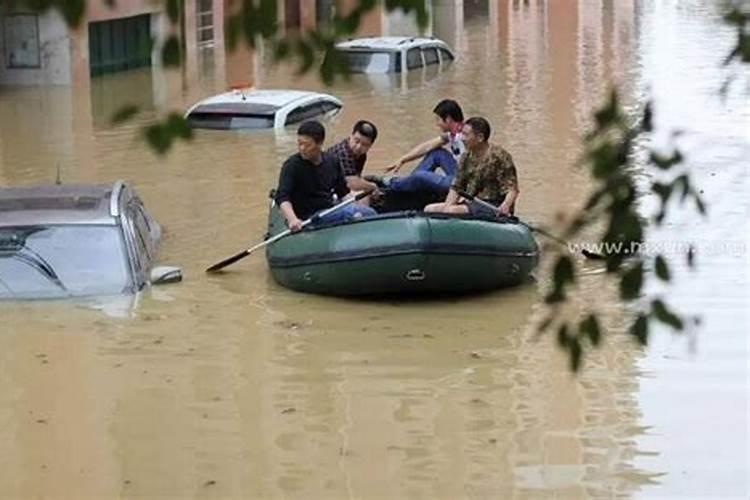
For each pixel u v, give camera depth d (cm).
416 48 7781
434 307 2945
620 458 2081
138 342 2641
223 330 2738
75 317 2762
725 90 1349
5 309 2789
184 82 1823
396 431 2195
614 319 2605
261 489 1967
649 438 2158
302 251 3012
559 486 1978
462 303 2970
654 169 1006
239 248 3456
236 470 2038
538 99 6619
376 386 2423
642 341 1058
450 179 3347
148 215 3603
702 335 2648
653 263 1008
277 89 6506
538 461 2070
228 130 5378
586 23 11000
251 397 2353
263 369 2502
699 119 5278
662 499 1933
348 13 845
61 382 2416
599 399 2336
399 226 2941
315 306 2939
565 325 1189
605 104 977
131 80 7406
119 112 964
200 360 2548
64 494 1964
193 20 7394
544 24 11025
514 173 3209
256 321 2806
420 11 840
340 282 2967
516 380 2447
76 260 2933
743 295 2909
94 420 2236
